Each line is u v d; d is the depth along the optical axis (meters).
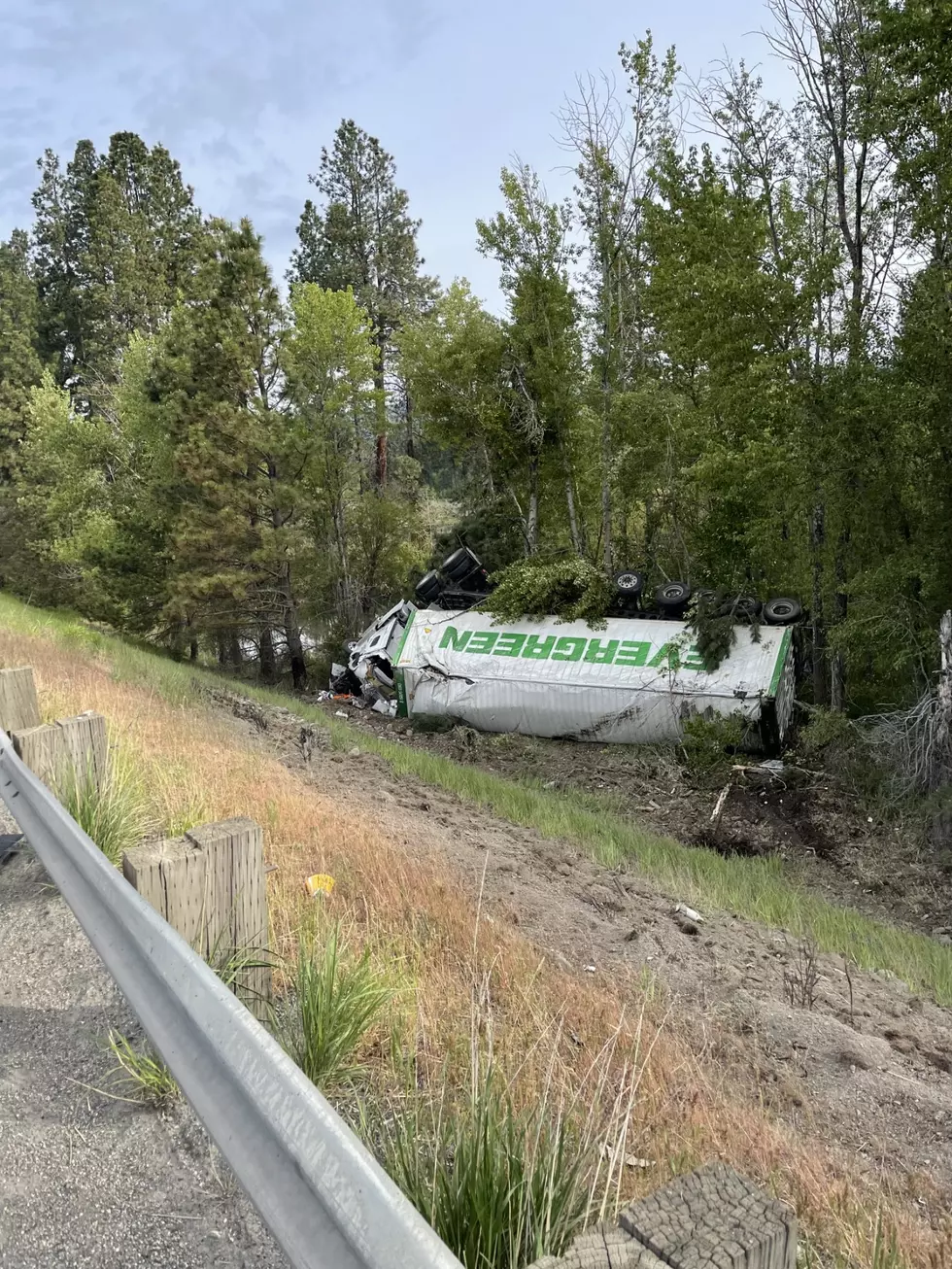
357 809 9.48
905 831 16.20
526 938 6.16
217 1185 2.48
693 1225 1.38
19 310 53.03
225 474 29.25
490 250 25.78
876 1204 3.45
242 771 8.27
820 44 20.88
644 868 11.26
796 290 19.25
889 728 17.73
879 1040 6.27
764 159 22.14
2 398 50.59
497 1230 2.20
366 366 31.48
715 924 8.78
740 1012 6.00
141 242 45.44
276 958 3.88
